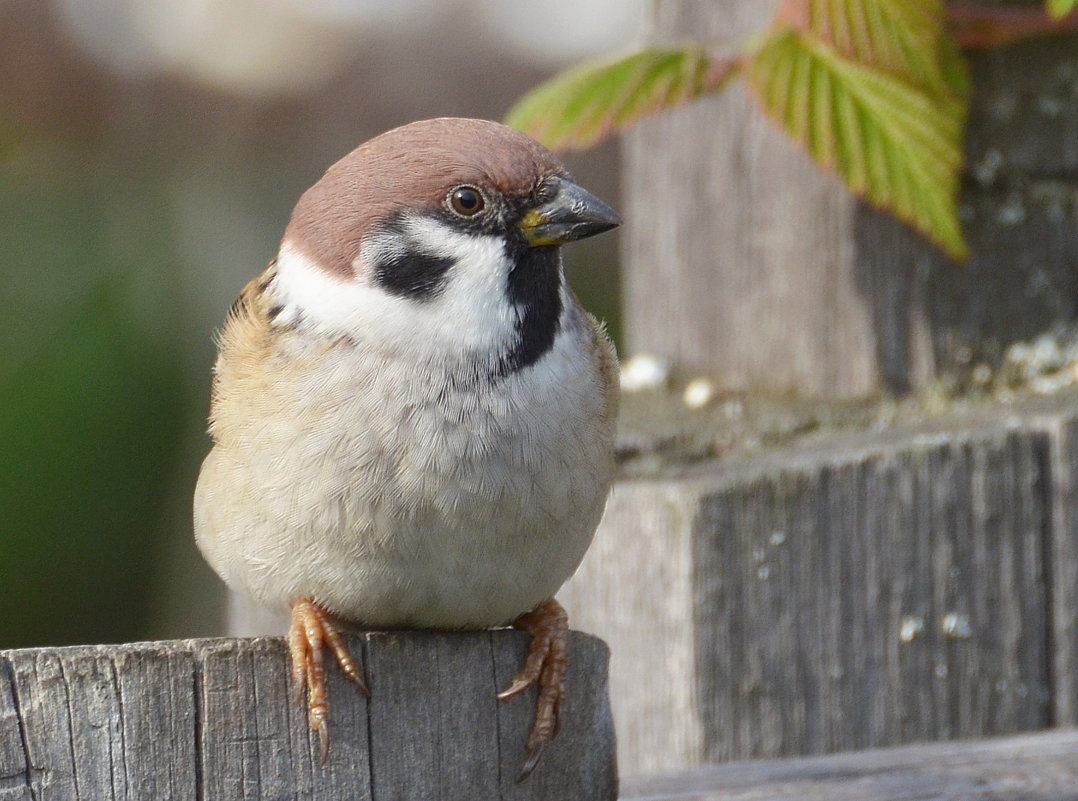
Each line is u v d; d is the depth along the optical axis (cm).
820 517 864
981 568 877
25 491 1614
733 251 1062
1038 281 1016
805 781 717
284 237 715
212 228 1617
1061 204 1016
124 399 1634
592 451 680
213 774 549
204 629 1616
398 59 1448
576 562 694
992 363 1012
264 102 1486
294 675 568
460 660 608
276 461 658
